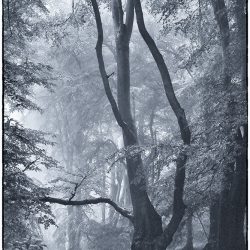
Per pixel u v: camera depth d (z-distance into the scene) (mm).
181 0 14453
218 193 14562
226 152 12953
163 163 14039
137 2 13758
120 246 22969
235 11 13906
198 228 22703
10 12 14195
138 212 15148
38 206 10852
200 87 16016
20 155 11227
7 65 11883
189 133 13578
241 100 12648
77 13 17656
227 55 14039
